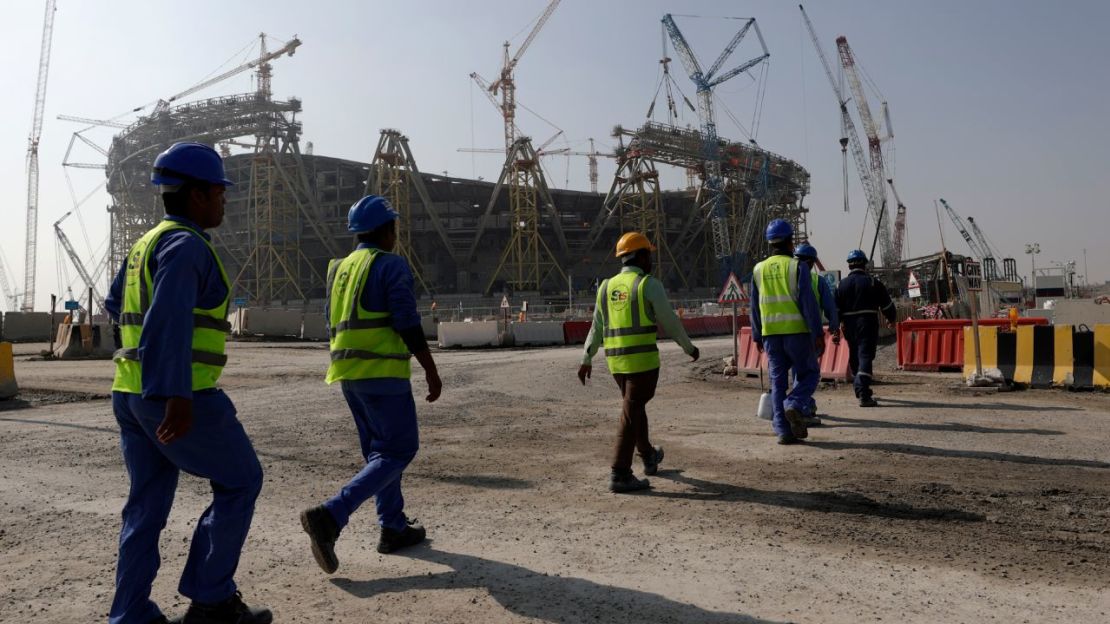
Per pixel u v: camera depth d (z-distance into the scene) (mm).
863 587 3049
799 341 6684
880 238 117312
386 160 107375
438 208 121875
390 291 3338
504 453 6520
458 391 11805
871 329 9289
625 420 4980
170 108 116688
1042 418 8039
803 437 6793
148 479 2488
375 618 2777
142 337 2234
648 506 4543
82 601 3033
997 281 59625
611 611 2816
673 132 122000
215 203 2537
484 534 3953
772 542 3723
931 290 37781
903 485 5008
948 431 7273
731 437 7191
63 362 19406
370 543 3820
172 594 3086
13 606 2973
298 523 4246
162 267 2258
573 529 4027
